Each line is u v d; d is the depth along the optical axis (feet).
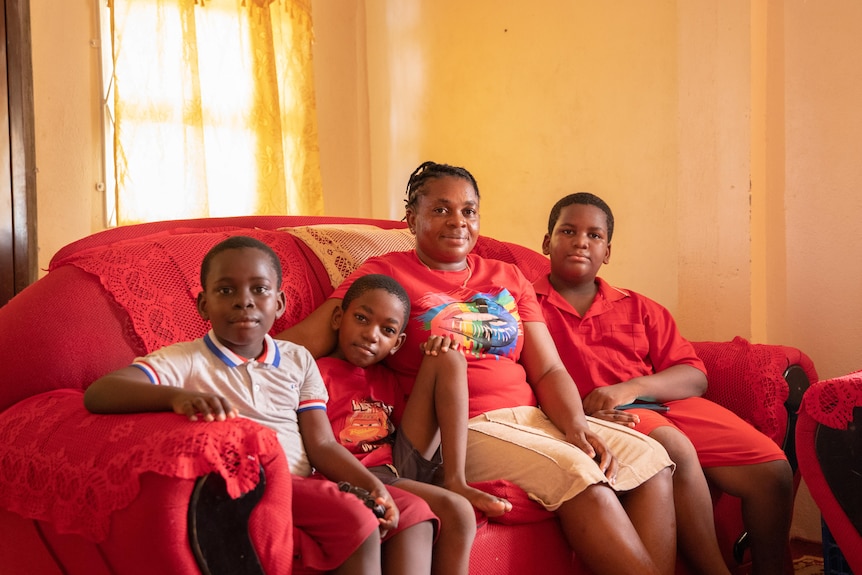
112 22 12.41
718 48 10.59
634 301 8.24
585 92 12.84
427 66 14.76
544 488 6.16
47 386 5.75
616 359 7.91
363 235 7.99
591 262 8.02
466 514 5.57
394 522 5.21
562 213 8.15
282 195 13.96
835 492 6.62
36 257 11.76
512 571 6.01
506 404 7.04
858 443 6.46
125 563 4.52
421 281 7.29
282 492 4.78
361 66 15.75
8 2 11.31
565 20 13.02
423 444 6.35
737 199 10.55
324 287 7.43
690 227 10.96
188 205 12.91
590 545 5.99
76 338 5.88
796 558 9.53
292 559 4.87
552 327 8.00
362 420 6.36
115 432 4.71
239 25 13.66
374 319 6.55
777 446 7.22
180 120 12.90
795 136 10.35
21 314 5.96
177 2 12.89
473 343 6.99
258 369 5.68
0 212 11.35
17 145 11.43
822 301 10.21
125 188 12.44
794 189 10.38
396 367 7.04
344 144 15.62
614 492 6.23
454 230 7.28
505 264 7.90
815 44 10.14
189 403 4.68
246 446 4.59
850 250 10.00
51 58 12.16
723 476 7.13
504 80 13.79
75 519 4.65
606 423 7.01
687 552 6.80
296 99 14.44
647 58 12.15
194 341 5.68
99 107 12.69
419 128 14.97
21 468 5.01
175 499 4.33
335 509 5.03
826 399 6.59
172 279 6.52
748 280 10.53
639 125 12.26
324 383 6.40
